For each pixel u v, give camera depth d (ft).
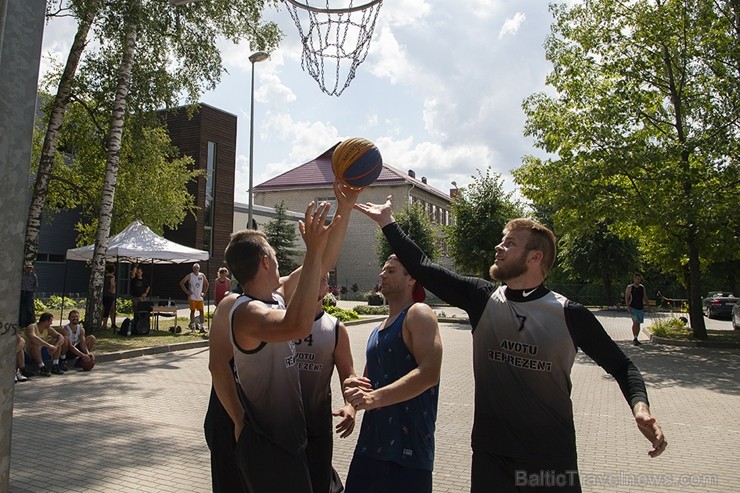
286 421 8.66
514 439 8.40
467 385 32.32
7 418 9.66
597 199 53.93
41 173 49.26
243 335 8.38
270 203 176.96
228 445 10.18
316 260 7.55
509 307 8.91
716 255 54.44
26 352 32.89
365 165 9.36
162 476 16.51
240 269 9.03
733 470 17.65
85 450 18.92
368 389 8.91
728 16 53.16
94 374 33.81
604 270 125.08
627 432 22.33
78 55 49.78
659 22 53.72
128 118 53.36
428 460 9.71
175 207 84.12
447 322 83.82
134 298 55.06
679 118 54.85
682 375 36.58
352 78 21.52
